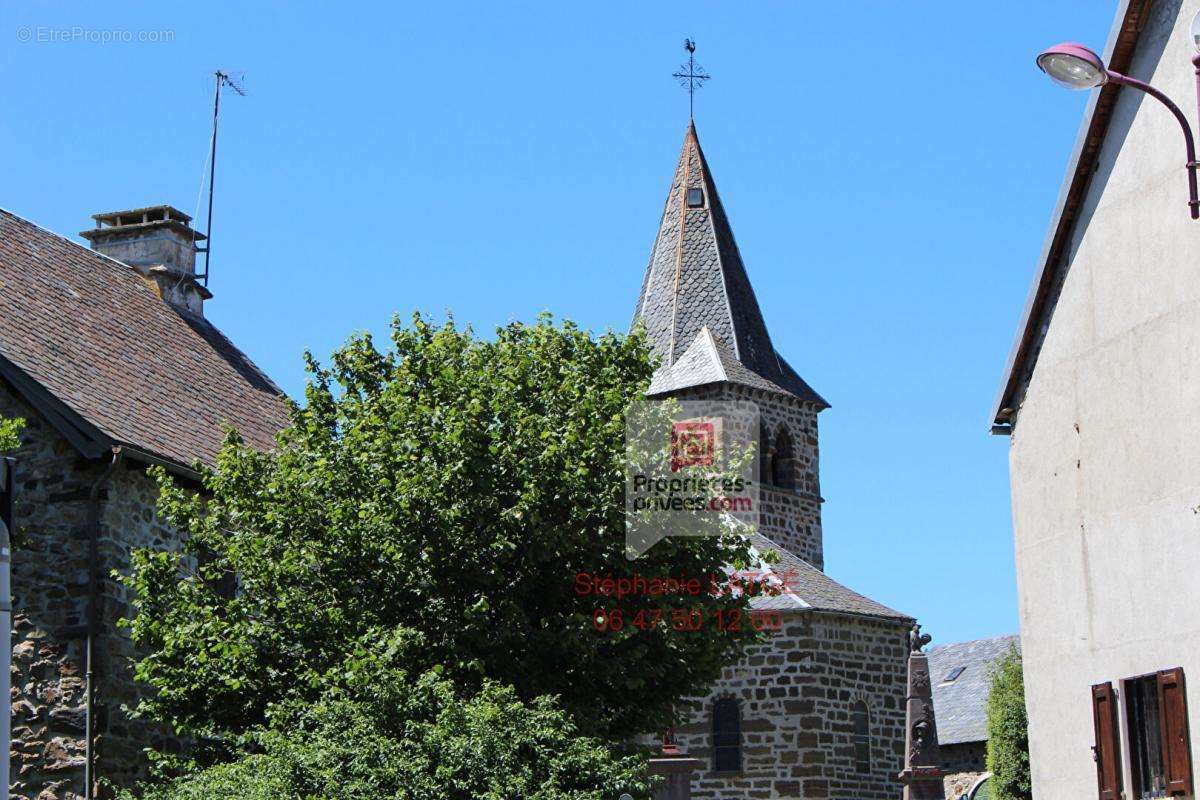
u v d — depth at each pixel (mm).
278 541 20500
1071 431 18953
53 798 20688
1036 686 19547
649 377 22422
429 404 21062
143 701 20203
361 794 16234
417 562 19984
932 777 35469
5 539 11000
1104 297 18266
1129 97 17859
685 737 36531
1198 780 16188
